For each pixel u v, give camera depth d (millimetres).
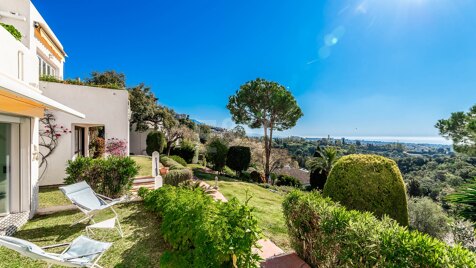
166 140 25359
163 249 4590
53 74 13664
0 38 5270
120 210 6906
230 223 3338
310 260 4082
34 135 6363
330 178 5938
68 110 5629
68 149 10234
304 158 32188
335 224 3197
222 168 20172
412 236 2453
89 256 3301
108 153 11180
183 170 9750
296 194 4469
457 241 5641
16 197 5988
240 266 3215
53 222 5941
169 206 4750
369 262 2611
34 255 2861
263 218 6949
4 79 3844
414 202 7676
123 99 11742
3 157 5781
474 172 15883
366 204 5293
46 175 9719
